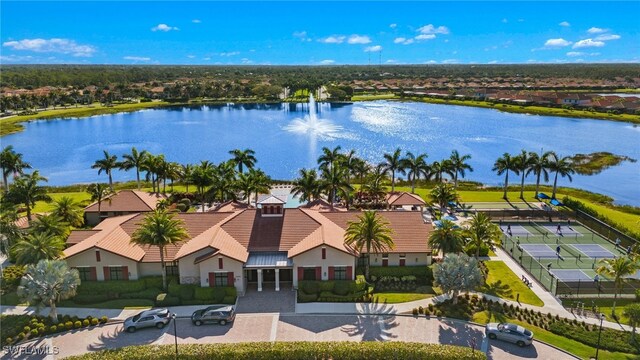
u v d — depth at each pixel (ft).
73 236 202.18
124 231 202.08
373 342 143.33
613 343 148.36
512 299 178.50
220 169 285.84
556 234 256.32
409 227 208.13
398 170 320.91
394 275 197.06
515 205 309.01
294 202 288.92
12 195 238.27
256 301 177.06
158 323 158.71
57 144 582.35
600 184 395.34
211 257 177.06
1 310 169.99
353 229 187.73
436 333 155.63
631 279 188.75
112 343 150.00
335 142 573.74
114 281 184.34
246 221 202.39
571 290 182.50
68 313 167.22
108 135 643.04
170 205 286.66
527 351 145.48
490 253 225.56
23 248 176.86
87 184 381.40
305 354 138.72
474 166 455.22
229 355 137.69
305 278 186.29
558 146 544.21
